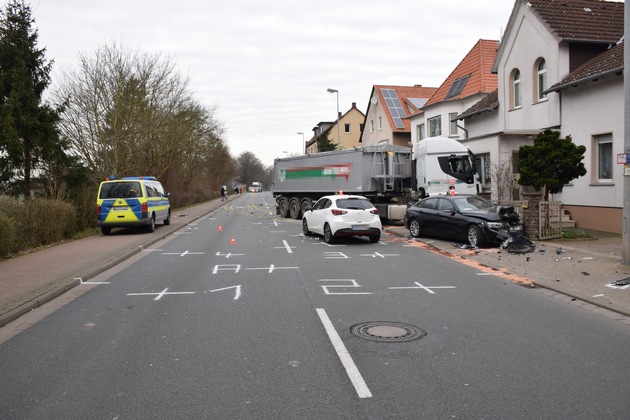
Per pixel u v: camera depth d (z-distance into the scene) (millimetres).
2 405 4086
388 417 3793
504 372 4711
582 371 4734
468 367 4844
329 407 3975
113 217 18344
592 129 16141
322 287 8812
